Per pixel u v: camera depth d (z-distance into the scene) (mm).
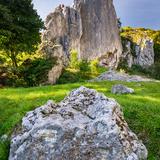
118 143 15023
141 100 26500
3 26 52281
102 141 15195
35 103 24156
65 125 16141
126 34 178125
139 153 15562
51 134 15898
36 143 15766
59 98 26656
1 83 52094
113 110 16734
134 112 20484
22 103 24812
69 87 35188
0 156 16719
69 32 113250
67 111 17219
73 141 15477
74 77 74562
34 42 59531
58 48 73188
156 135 18266
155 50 175125
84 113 17047
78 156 15031
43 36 101250
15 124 19297
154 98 28781
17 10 55438
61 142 15547
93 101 17641
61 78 70500
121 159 14680
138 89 37781
